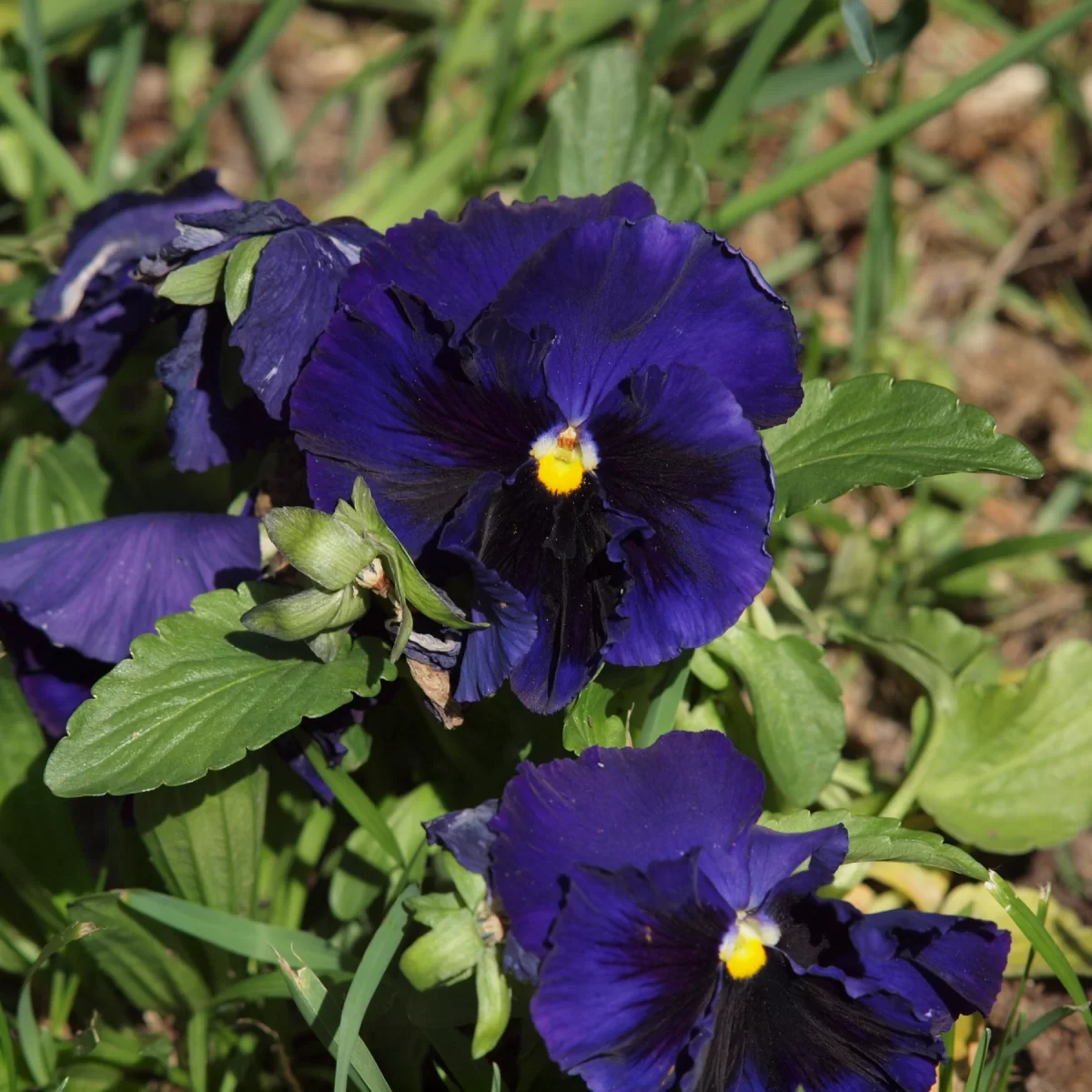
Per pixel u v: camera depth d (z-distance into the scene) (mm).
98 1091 565
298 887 579
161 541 551
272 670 532
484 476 531
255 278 535
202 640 534
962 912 580
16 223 707
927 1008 521
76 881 572
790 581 654
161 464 644
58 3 689
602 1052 508
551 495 533
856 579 637
